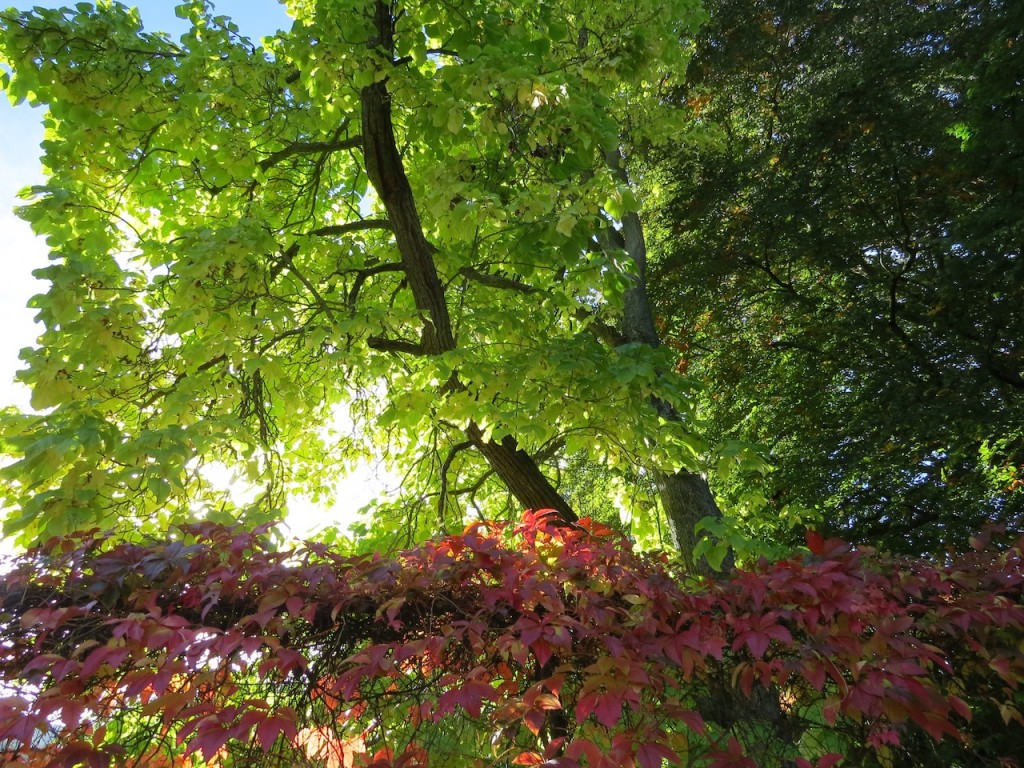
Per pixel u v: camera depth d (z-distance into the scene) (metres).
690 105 11.40
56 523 3.05
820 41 10.74
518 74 4.15
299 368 5.70
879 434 9.14
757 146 11.41
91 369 3.86
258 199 5.79
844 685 2.08
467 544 2.31
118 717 1.95
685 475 5.72
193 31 4.69
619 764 1.90
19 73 4.32
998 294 8.11
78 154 4.59
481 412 4.27
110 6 4.92
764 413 11.33
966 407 8.22
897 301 10.26
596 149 5.02
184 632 1.83
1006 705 2.36
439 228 4.52
